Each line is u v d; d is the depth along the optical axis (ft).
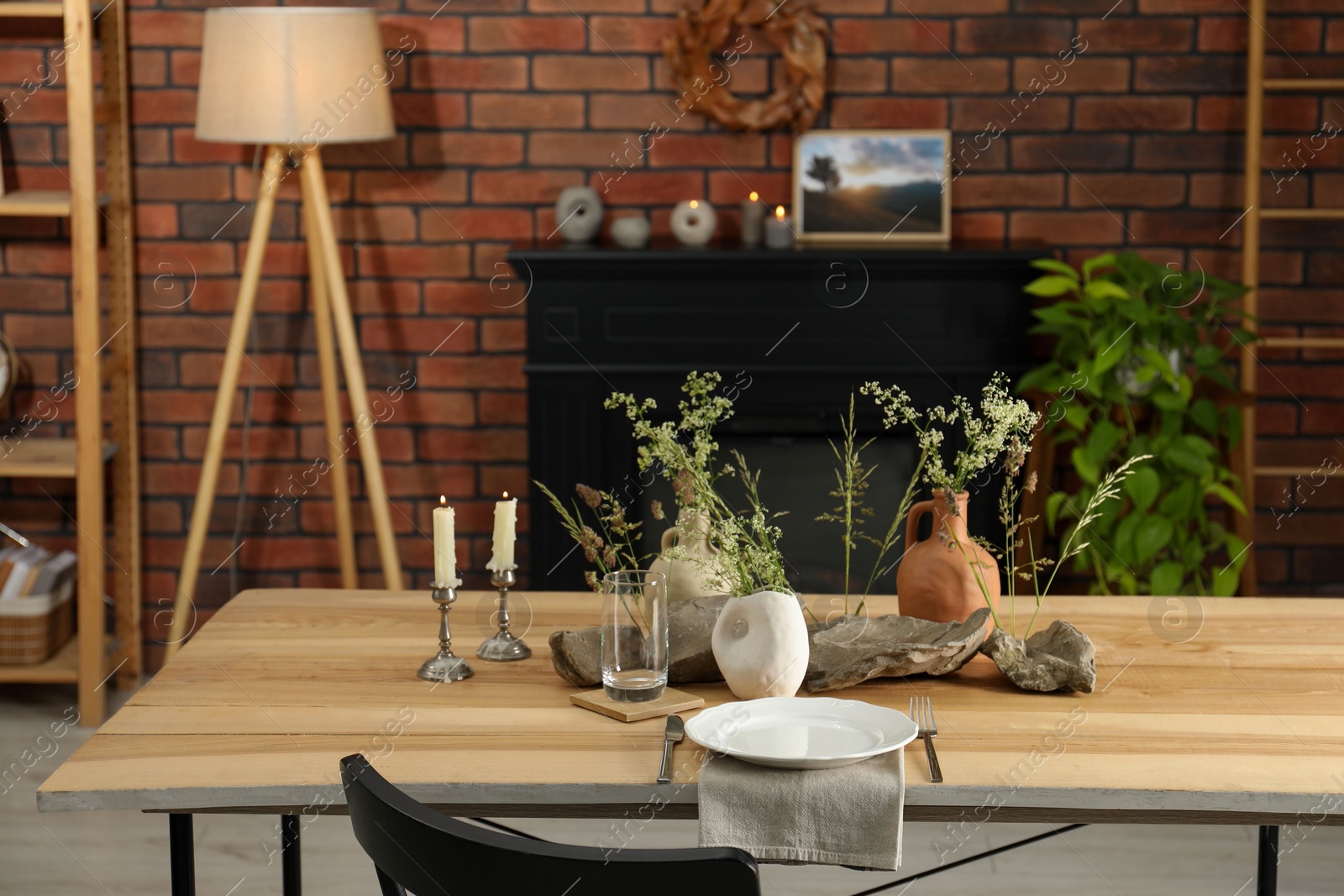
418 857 4.20
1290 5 12.14
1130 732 5.41
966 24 12.21
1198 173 12.37
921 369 11.75
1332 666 6.25
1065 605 7.25
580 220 12.05
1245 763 5.10
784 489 12.03
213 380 12.73
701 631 6.17
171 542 12.94
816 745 5.21
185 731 5.41
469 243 12.61
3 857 9.10
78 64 10.78
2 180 11.75
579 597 7.47
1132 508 11.64
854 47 12.26
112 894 8.58
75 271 11.03
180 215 12.50
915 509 6.59
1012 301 11.67
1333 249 12.49
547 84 12.35
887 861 4.80
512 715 5.64
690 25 12.12
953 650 5.90
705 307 11.75
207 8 12.17
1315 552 12.86
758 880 3.93
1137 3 12.14
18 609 11.59
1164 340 11.16
